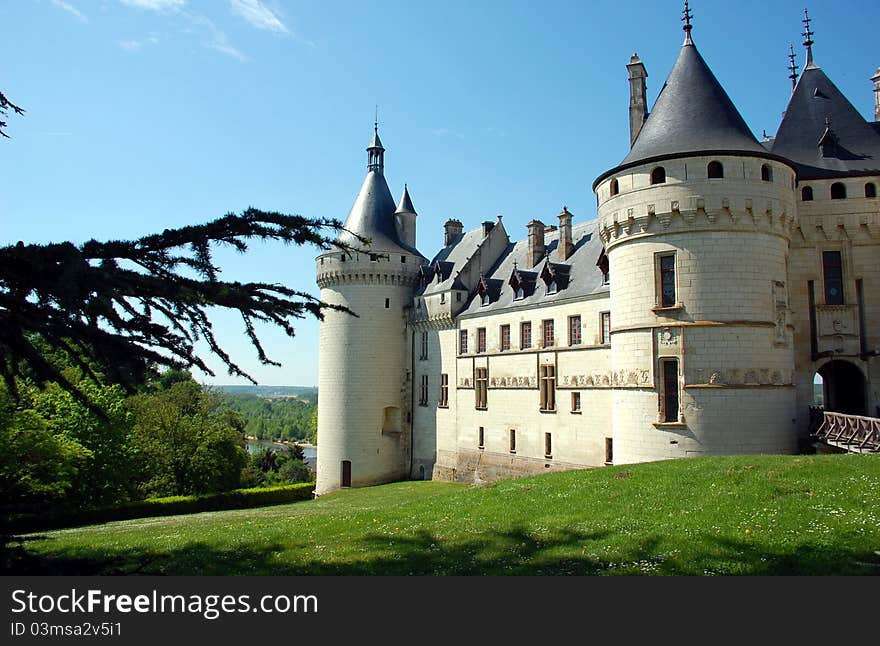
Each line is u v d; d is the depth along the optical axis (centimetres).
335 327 5353
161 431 5122
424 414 5212
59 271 740
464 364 4816
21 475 3112
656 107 3056
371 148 5653
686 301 2738
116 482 4031
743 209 2711
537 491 2138
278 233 895
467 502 2125
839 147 3212
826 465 1933
